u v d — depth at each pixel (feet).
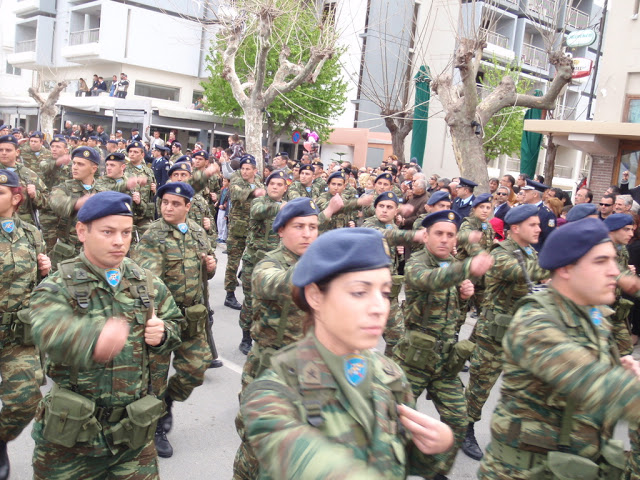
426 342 12.73
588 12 94.94
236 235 27.68
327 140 105.50
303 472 4.27
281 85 53.67
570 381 7.27
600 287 8.14
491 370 15.25
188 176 25.02
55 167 30.89
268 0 49.06
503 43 94.73
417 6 83.61
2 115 132.87
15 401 11.78
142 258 14.46
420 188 34.09
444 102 42.68
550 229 26.84
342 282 5.17
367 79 88.48
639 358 24.16
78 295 8.96
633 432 10.84
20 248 12.85
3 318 12.12
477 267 11.87
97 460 9.12
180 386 13.78
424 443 5.90
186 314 13.53
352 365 5.55
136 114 75.00
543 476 8.38
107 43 102.37
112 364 9.21
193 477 13.24
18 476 12.65
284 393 5.18
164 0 107.34
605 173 46.75
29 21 126.52
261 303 11.61
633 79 47.91
